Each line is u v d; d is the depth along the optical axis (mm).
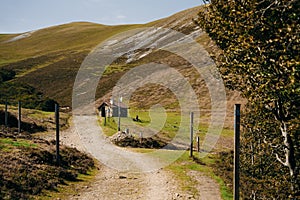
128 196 19906
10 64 151250
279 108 14016
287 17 12289
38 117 57656
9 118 47375
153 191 21172
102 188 21453
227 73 15586
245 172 20906
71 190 20312
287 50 11430
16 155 23938
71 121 59281
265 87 12023
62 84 109312
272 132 16641
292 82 10508
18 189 17891
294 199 13234
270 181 14961
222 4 14047
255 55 12328
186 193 20828
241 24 12773
